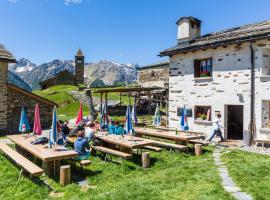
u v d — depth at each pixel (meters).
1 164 10.47
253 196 6.61
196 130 17.36
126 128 11.54
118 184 8.01
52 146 10.23
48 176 9.01
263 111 14.29
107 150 10.88
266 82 14.03
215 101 16.38
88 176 8.98
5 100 20.66
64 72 71.56
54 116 9.60
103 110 19.81
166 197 6.67
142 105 35.28
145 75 43.84
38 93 48.91
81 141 9.86
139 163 10.67
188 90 17.98
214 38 17.30
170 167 10.12
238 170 8.96
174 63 19.02
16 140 11.81
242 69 15.08
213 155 11.95
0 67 20.44
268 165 9.62
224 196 6.58
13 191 7.80
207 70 17.20
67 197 7.17
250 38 14.23
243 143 14.84
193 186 7.46
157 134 13.98
